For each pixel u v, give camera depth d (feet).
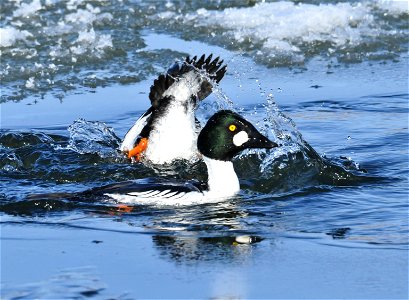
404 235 34.14
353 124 49.29
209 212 37.01
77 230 35.04
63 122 50.55
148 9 68.39
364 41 63.46
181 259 32.14
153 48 61.93
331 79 57.72
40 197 38.29
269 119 46.60
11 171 42.55
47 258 32.35
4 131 47.83
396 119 50.01
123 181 39.96
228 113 39.40
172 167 43.32
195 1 70.13
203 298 29.19
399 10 67.72
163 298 29.17
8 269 31.45
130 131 45.37
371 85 56.44
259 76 58.18
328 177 40.88
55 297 29.25
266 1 69.31
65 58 59.93
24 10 66.59
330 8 66.18
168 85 44.09
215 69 45.91
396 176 41.34
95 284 30.19
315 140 46.83
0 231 34.96
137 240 33.96
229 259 32.09
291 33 63.98
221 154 39.01
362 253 32.53
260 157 42.55
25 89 55.83
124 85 56.39
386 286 29.99
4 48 61.11
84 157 44.16
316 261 31.83
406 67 59.62
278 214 36.78
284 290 29.76
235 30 64.69
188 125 43.73
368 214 36.52
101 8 68.64
